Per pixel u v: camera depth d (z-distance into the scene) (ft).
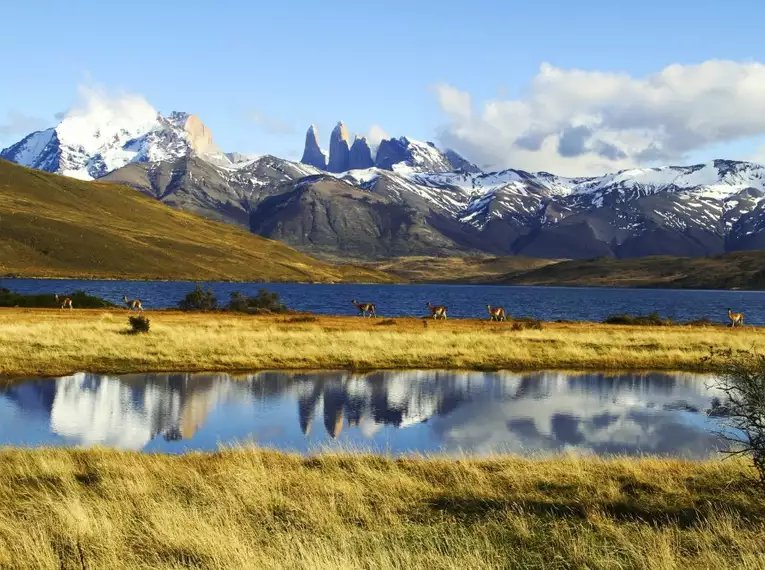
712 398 77.82
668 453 52.49
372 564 24.20
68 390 75.05
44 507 31.12
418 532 28.89
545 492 36.06
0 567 24.57
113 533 27.73
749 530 28.48
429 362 101.71
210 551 25.84
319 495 34.40
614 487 35.94
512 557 25.68
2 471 38.45
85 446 51.24
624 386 86.28
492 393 79.66
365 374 91.97
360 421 63.46
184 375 87.10
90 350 96.58
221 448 47.39
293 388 80.18
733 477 37.29
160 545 26.84
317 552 25.05
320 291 554.46
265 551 26.16
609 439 57.57
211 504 32.19
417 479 38.47
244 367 94.02
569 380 90.58
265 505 32.30
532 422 64.18
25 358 89.51
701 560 24.88
